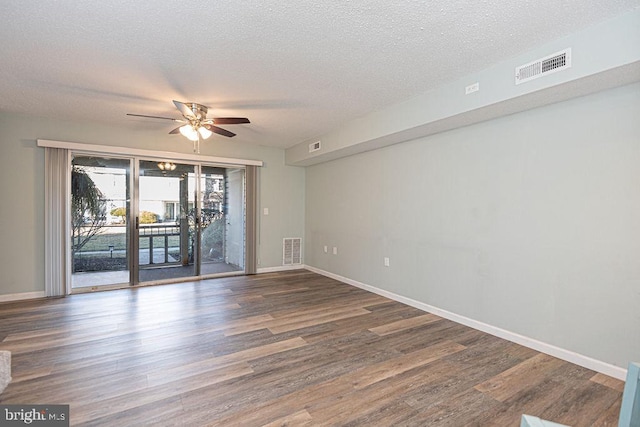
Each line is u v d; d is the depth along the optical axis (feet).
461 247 11.33
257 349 9.16
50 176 13.99
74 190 14.97
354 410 6.49
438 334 10.37
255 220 19.35
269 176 19.90
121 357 8.56
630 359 7.53
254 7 6.32
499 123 10.12
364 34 7.29
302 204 21.20
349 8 6.34
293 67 8.97
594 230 8.07
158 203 16.81
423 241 12.78
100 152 15.08
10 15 6.57
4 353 6.96
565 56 7.36
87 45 7.80
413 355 8.88
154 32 7.24
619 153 7.65
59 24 6.92
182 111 10.77
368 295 14.89
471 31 7.16
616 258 7.73
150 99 11.54
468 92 9.45
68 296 14.15
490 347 9.42
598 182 8.00
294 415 6.31
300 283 17.08
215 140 17.90
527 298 9.45
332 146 15.61
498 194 10.17
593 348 8.10
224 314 12.04
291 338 9.95
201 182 18.02
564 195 8.63
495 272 10.28
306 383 7.44
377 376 7.77
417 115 11.13
